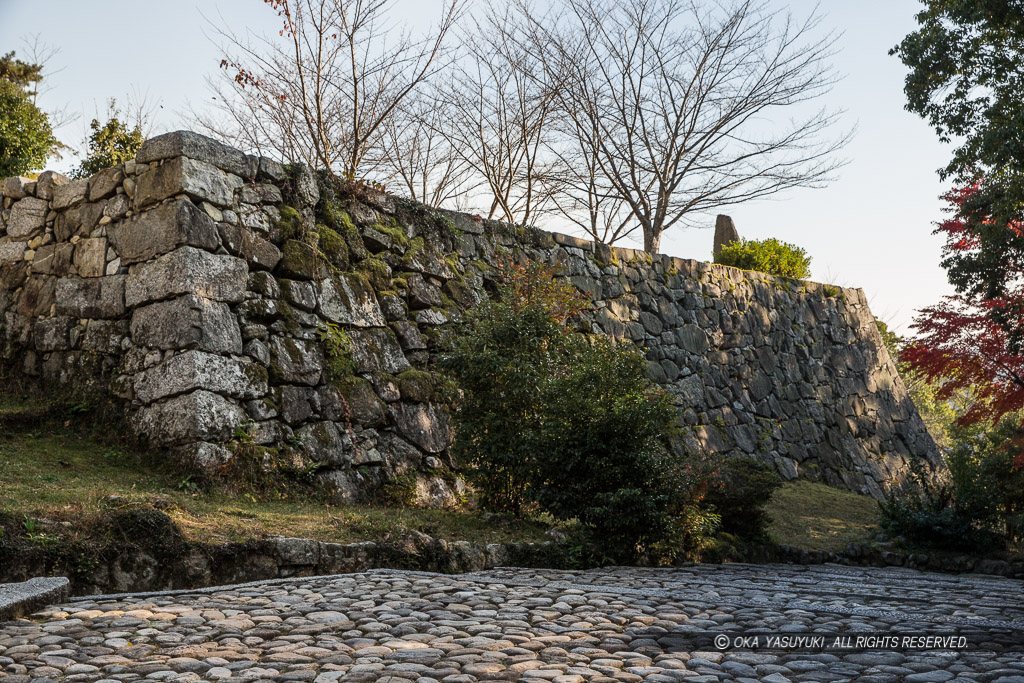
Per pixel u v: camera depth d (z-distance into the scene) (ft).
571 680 14.47
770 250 71.41
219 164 35.58
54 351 36.78
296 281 36.94
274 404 34.14
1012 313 37.58
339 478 34.81
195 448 31.12
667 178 77.61
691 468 37.32
